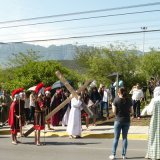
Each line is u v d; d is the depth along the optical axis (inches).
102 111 908.6
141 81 1786.4
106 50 1844.2
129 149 559.2
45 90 839.7
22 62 1759.4
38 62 1138.0
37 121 611.5
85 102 807.1
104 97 902.4
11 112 631.8
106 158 498.0
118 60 1823.3
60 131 761.0
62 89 835.4
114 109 482.3
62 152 545.6
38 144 609.3
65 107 830.5
